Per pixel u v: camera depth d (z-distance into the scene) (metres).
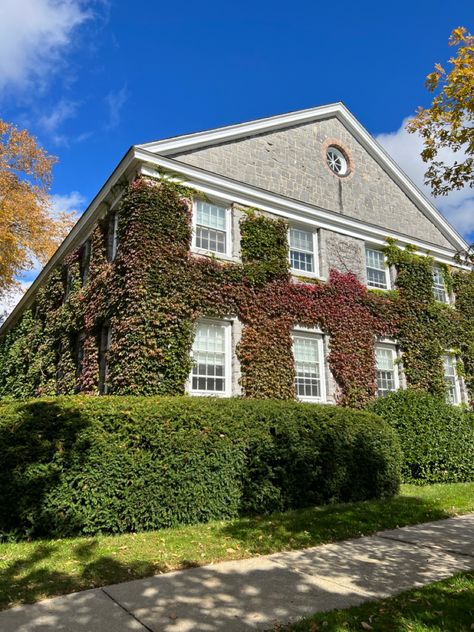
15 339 21.75
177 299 11.08
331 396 13.30
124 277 11.02
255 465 7.54
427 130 7.04
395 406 11.44
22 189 25.83
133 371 10.19
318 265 14.49
